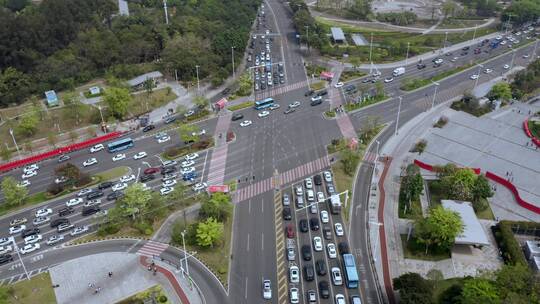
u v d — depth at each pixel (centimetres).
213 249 17075
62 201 19875
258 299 15088
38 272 16250
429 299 13675
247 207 19200
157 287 15475
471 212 17888
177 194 18888
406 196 19188
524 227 17538
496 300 13312
